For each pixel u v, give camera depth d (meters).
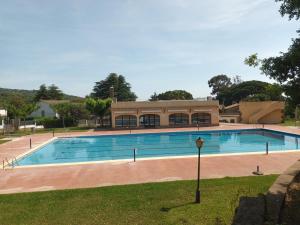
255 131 44.19
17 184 17.42
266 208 8.89
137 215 11.89
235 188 14.41
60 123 58.53
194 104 51.78
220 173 18.39
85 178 18.31
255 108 55.75
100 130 48.78
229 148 32.28
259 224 8.01
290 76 8.82
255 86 95.62
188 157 23.89
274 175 17.00
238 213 8.65
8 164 23.27
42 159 28.52
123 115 51.62
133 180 17.48
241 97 97.06
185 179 17.17
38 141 37.38
